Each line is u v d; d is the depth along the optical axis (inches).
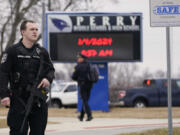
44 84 405.4
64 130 807.7
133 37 1397.6
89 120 1007.6
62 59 1378.0
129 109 1525.6
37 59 410.9
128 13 1401.3
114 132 773.9
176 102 1813.5
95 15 1390.3
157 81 1820.9
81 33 1385.3
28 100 399.9
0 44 2080.5
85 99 1003.9
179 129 724.7
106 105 1400.1
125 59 1393.9
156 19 574.2
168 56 577.6
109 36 1393.9
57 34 1379.2
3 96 398.3
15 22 2049.7
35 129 409.1
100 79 1402.6
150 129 764.0
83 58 1008.2
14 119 403.9
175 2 573.3
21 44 411.8
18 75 404.8
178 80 1831.9
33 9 2079.2
